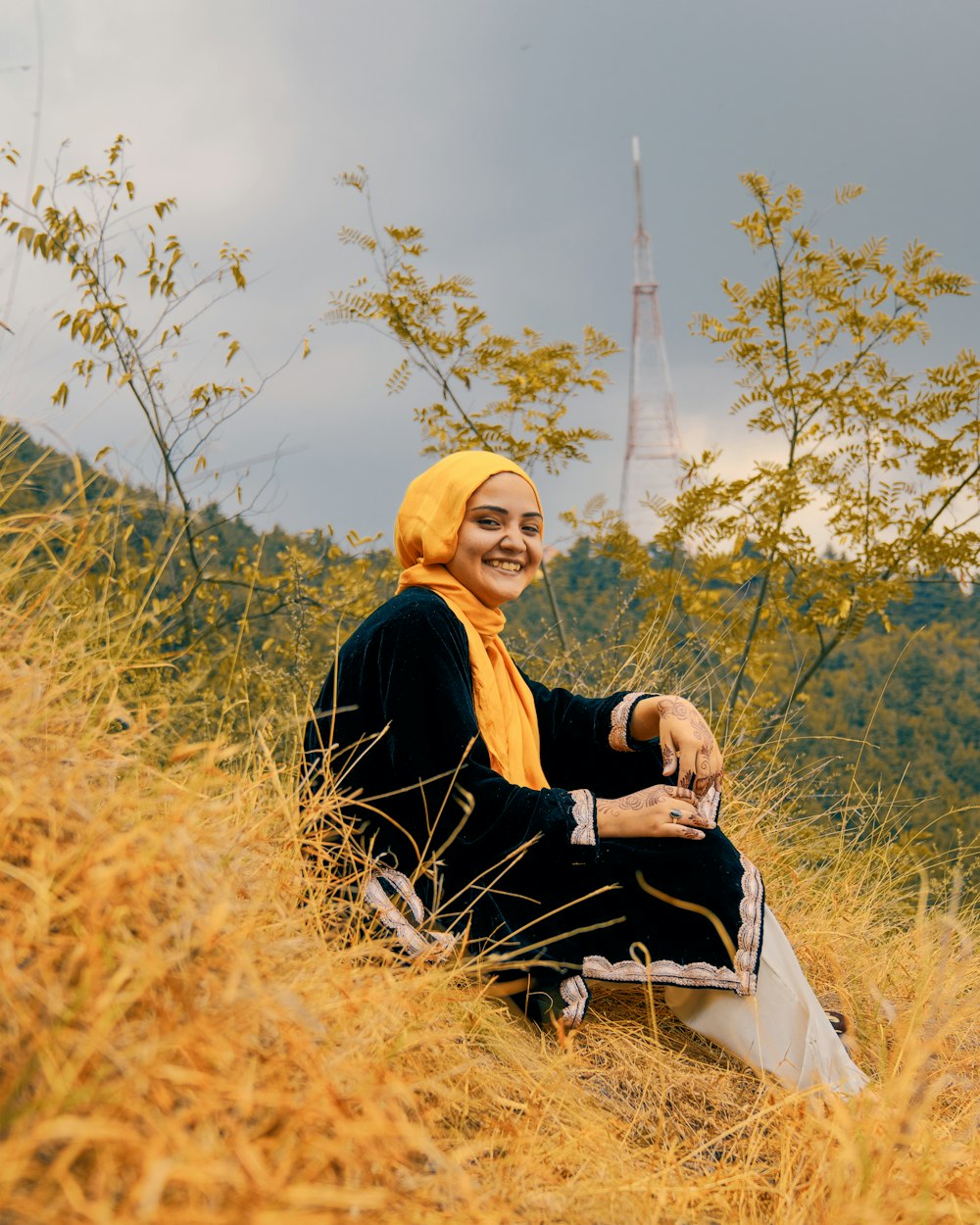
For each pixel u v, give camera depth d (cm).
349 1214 139
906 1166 188
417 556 300
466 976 237
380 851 260
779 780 434
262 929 187
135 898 154
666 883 250
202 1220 115
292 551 547
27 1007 138
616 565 647
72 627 229
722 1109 234
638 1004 271
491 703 274
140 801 181
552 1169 188
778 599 673
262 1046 161
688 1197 188
